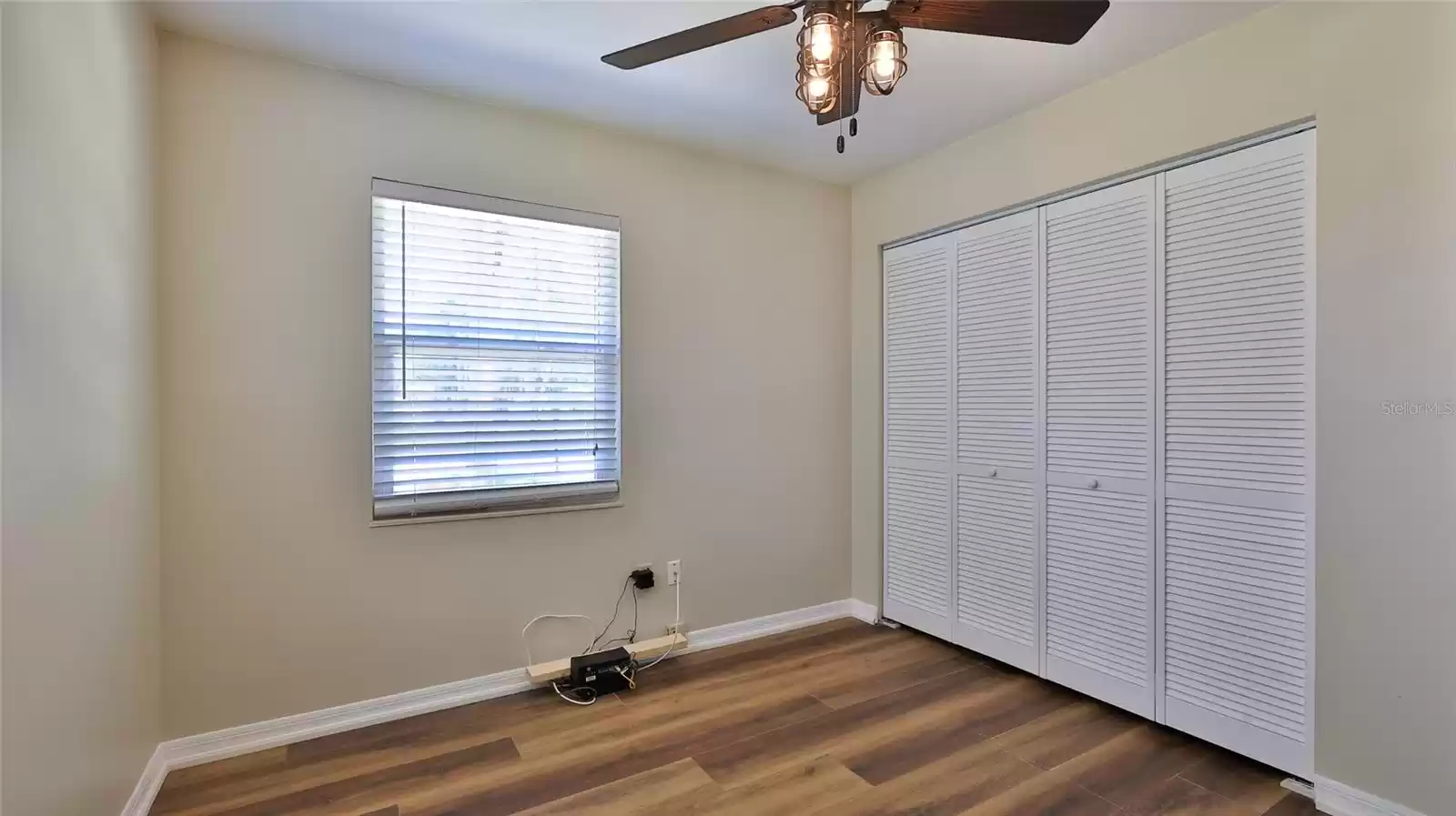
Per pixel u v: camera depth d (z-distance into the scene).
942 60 2.21
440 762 2.08
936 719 2.37
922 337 3.17
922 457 3.19
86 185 1.48
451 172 2.46
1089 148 2.39
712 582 3.09
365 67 2.25
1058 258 2.57
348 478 2.29
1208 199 2.12
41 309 1.26
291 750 2.14
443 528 2.46
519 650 2.61
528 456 2.64
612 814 1.82
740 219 3.16
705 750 2.16
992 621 2.86
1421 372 1.64
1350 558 1.77
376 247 2.34
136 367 1.81
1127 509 2.36
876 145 2.96
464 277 2.50
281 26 2.00
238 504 2.12
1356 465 1.76
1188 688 2.19
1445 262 1.60
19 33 1.18
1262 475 2.00
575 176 2.71
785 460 3.31
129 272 1.76
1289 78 1.88
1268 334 1.98
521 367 2.62
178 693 2.03
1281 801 1.88
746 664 2.88
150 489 1.92
